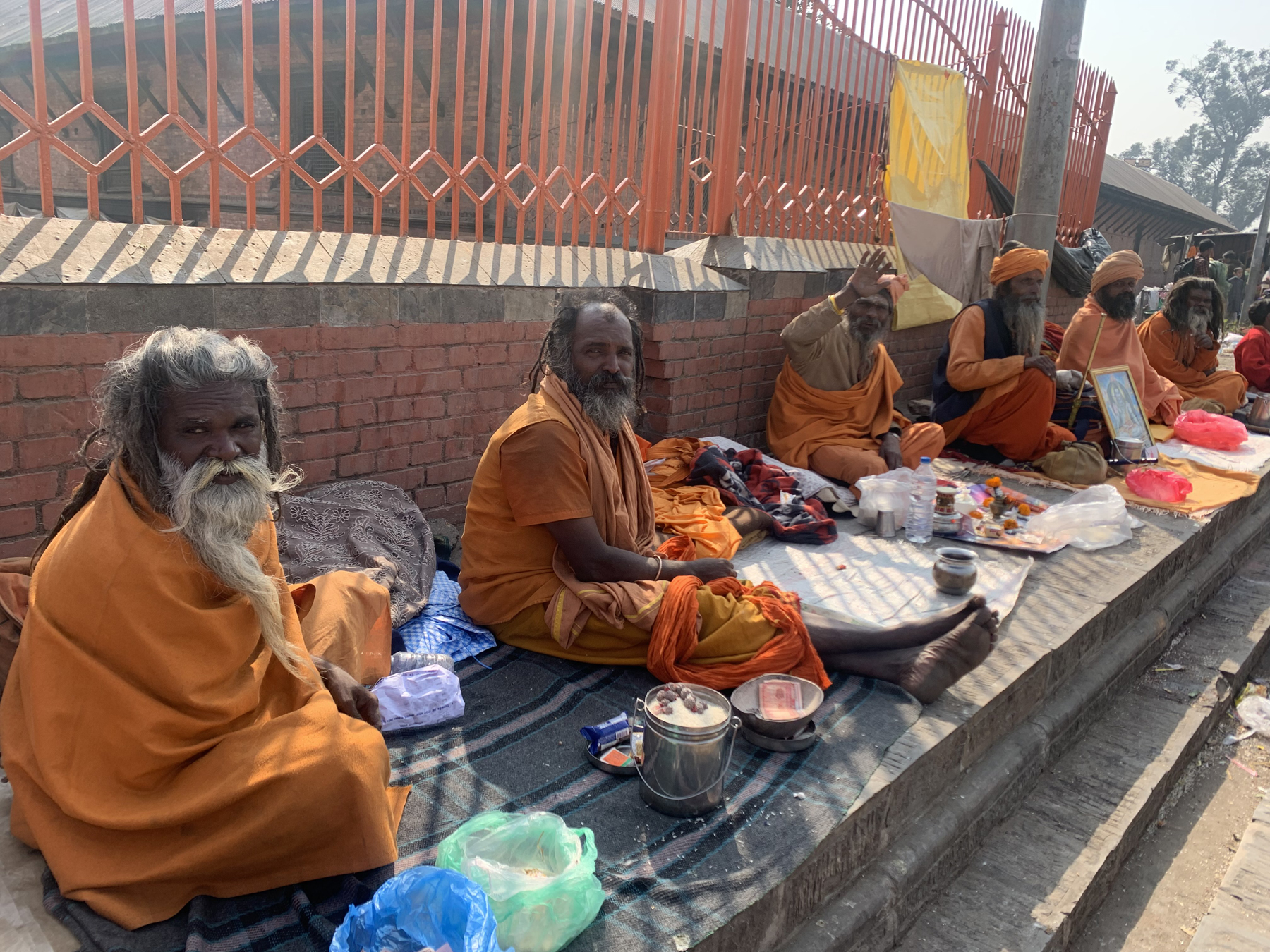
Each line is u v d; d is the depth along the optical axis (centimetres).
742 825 248
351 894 211
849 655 340
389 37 886
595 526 330
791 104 642
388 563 358
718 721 248
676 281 534
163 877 201
